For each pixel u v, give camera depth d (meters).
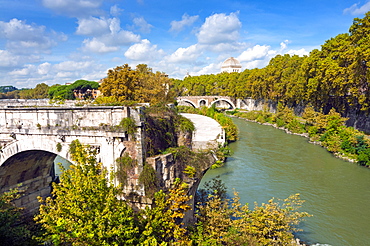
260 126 92.75
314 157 52.38
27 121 21.86
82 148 17.72
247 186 37.78
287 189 36.97
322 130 67.50
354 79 55.22
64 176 16.16
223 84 156.88
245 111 129.75
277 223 21.77
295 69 94.88
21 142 22.02
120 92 46.31
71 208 14.84
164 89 56.44
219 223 22.53
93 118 20.17
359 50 50.53
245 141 66.88
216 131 44.62
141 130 19.50
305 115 75.50
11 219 17.81
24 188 25.55
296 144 63.44
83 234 14.01
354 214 30.61
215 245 19.72
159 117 24.27
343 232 27.34
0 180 23.61
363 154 47.47
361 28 56.59
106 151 19.86
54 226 14.59
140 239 15.39
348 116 68.62
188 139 28.73
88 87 124.06
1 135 22.50
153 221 16.91
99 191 15.35
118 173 19.58
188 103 144.38
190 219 24.73
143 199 19.22
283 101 103.69
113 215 14.47
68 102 31.30
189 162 24.50
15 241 16.95
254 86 123.44
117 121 19.61
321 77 68.69
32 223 23.36
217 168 45.59
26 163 24.39
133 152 19.44
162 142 23.69
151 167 19.59
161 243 16.50
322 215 30.38
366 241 25.97
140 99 47.72
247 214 22.97
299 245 24.30
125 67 48.53
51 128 21.00
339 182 39.62
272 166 46.84
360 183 39.28
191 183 23.80
